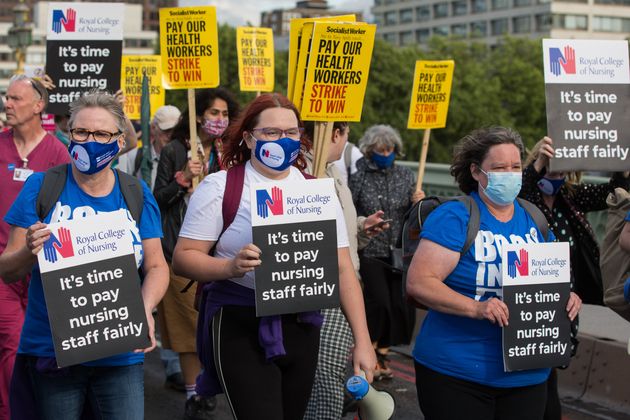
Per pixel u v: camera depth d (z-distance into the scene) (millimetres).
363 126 60219
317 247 3604
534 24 137000
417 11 157000
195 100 6406
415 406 6449
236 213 3641
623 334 6871
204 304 3775
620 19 138000
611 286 4605
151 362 7625
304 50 4867
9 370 5098
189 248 3656
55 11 6945
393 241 6879
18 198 3590
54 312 3379
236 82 61000
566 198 4844
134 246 3613
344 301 3756
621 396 6363
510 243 3682
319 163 4871
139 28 166625
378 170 7023
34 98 5340
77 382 3580
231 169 3709
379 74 61281
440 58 68188
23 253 3426
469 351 3648
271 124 3615
